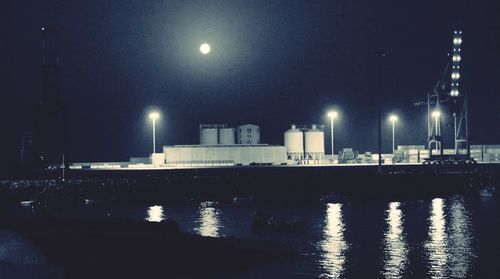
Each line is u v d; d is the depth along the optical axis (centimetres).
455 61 15488
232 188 11138
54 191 10281
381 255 5591
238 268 4903
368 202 10162
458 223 7575
